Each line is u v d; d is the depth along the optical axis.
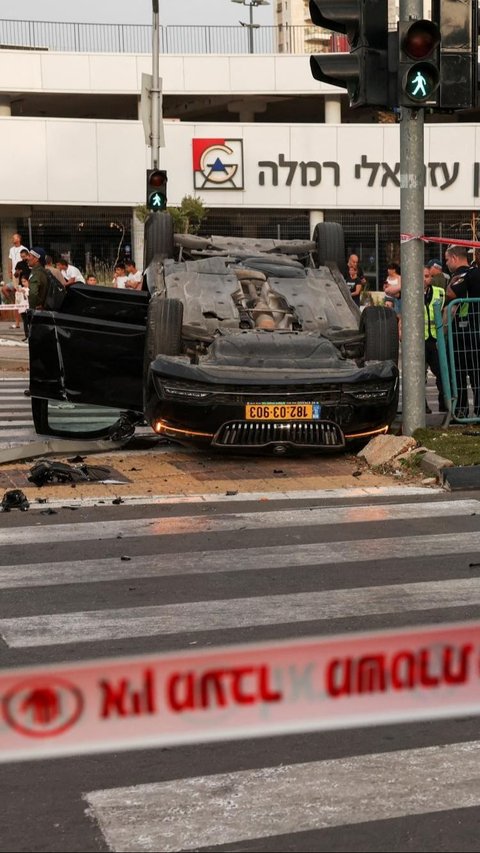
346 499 8.47
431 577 6.31
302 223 34.25
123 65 34.44
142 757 4.04
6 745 2.48
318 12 9.39
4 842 3.40
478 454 9.32
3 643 5.21
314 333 10.42
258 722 2.61
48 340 10.49
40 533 7.41
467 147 33.78
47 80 34.19
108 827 3.49
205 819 3.54
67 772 3.91
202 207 31.44
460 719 4.38
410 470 9.28
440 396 12.06
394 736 4.21
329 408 9.58
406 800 3.66
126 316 10.61
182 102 38.53
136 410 10.57
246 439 9.56
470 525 7.59
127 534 7.38
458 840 3.39
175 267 11.32
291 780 3.82
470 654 2.77
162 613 5.67
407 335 10.21
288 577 6.33
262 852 3.33
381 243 34.44
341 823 3.50
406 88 9.34
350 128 33.59
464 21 9.47
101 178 32.88
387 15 9.41
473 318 10.90
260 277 11.26
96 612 5.69
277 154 33.41
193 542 7.16
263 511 8.07
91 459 10.01
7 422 12.63
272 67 34.88
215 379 9.43
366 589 6.07
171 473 9.41
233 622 5.50
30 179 32.50
